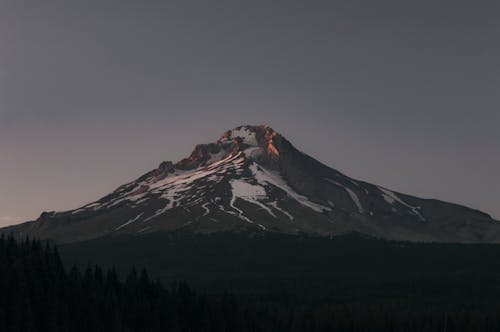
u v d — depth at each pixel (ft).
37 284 627.46
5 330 587.27
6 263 629.51
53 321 616.80
